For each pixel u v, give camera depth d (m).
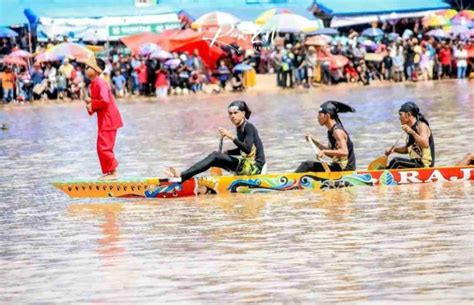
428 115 63.09
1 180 40.84
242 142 33.94
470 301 19.62
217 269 23.28
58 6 106.88
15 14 105.56
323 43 107.06
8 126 70.56
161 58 100.94
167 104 88.31
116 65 101.44
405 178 34.12
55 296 21.61
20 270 24.27
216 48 103.56
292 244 25.62
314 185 34.03
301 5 118.81
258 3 116.38
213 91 103.81
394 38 113.56
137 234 27.94
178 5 112.50
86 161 46.66
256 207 31.28
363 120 62.66
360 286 21.17
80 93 98.12
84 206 33.25
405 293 20.42
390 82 108.62
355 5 119.88
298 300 20.33
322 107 34.31
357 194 32.78
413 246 24.67
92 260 24.92
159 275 22.98
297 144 49.25
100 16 106.25
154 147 51.31
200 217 30.03
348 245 25.19
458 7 123.75
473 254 23.52
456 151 43.06
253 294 20.95
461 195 31.61
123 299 21.09
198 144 52.09
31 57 100.62
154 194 33.94
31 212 32.62
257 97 93.19
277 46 108.75
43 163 46.53
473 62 112.38
